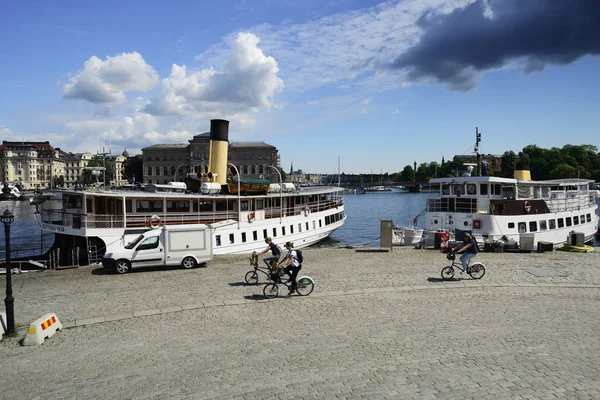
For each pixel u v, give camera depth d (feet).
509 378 33.01
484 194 117.08
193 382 33.68
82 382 34.35
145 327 48.14
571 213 134.41
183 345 42.16
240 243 107.96
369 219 296.51
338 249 101.71
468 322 47.24
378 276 71.05
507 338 41.96
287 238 122.52
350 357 37.83
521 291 60.80
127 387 33.17
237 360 37.88
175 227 81.20
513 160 591.78
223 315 51.65
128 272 77.77
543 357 37.09
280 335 44.19
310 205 141.38
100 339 44.75
